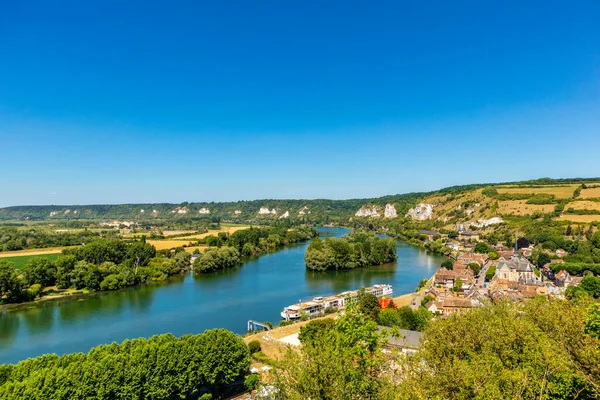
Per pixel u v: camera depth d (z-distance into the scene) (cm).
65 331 10438
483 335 4291
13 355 8794
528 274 16562
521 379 3053
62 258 16275
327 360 3625
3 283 13312
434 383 3328
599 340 3541
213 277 18250
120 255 18938
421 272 19675
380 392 3609
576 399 3219
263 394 4562
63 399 5456
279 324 11075
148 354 6306
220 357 6894
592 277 12975
